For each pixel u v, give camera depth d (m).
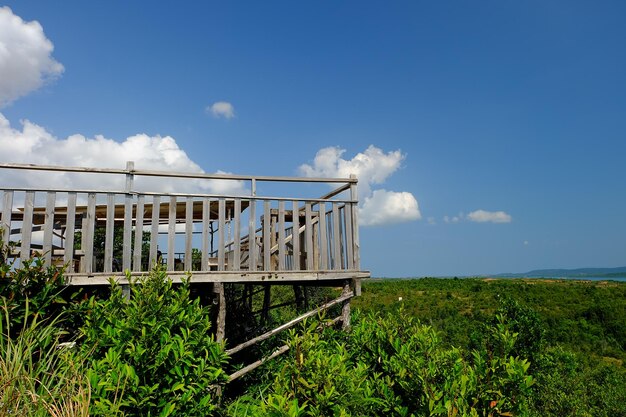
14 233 6.14
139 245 6.40
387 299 47.62
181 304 5.09
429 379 3.96
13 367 3.88
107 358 4.32
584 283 59.66
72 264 6.13
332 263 7.64
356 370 4.27
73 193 6.25
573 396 13.32
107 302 5.07
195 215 9.58
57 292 5.72
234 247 6.90
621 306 38.66
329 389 3.66
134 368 4.41
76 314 5.56
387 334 4.71
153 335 4.53
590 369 19.69
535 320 11.70
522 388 3.90
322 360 3.91
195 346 4.91
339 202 7.72
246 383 7.30
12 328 5.07
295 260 7.37
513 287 53.31
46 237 6.05
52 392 3.96
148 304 4.76
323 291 18.61
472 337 11.48
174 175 6.67
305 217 7.83
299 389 3.75
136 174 6.50
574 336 34.28
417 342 4.51
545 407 12.87
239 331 9.49
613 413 15.04
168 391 4.36
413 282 63.00
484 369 4.14
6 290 5.23
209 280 6.64
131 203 6.45
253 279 6.89
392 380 4.34
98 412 3.78
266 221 7.13
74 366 4.19
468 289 53.22
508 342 4.31
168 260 6.54
